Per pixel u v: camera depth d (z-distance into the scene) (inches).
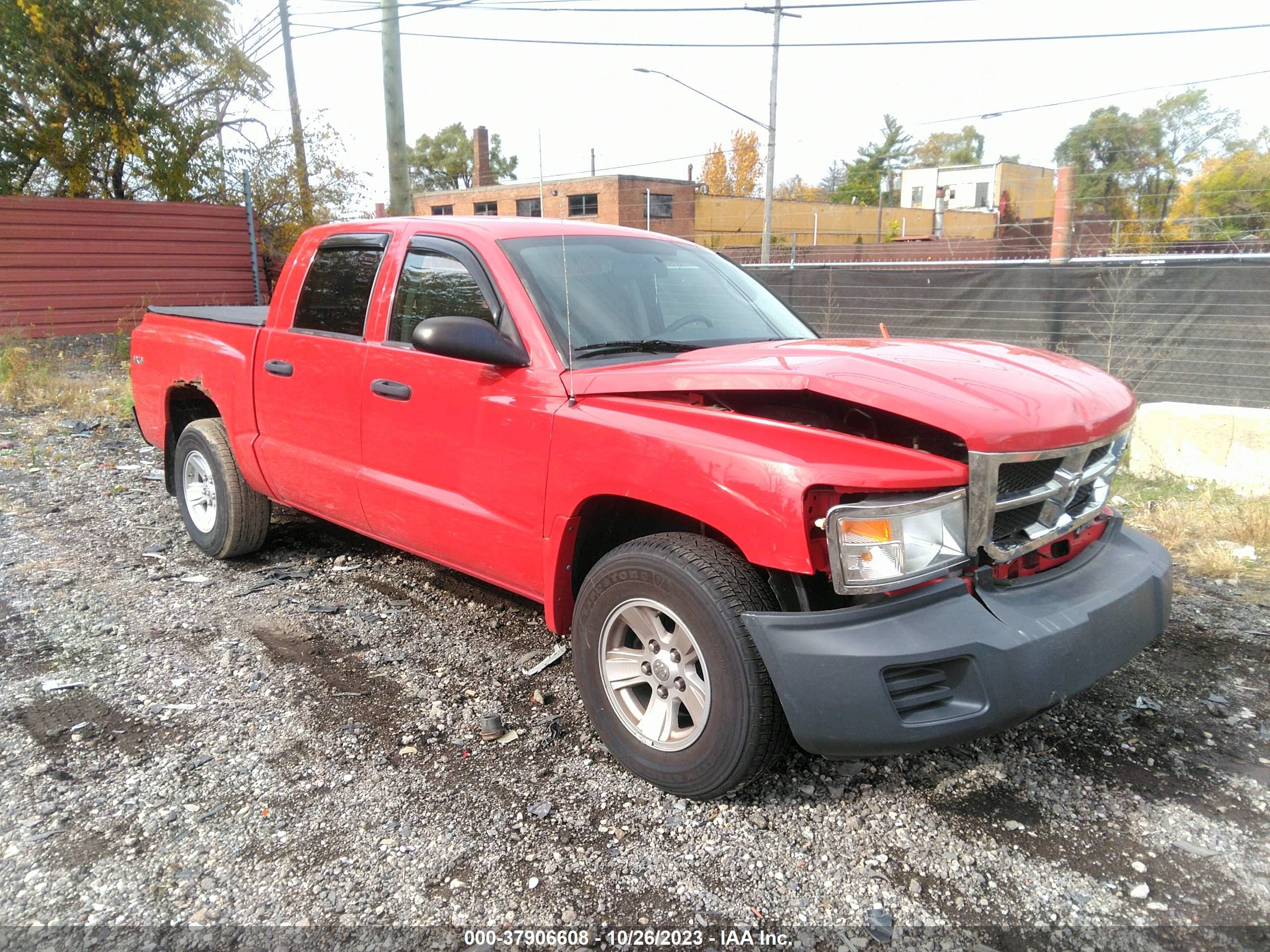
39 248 575.8
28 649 154.7
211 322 199.2
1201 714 136.2
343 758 122.6
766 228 926.4
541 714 135.0
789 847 104.9
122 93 629.3
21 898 94.6
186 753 123.0
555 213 1407.5
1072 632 103.0
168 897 95.3
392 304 155.8
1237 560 201.6
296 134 699.4
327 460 167.6
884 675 96.6
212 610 173.9
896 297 420.2
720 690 104.0
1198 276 331.9
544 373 127.9
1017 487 105.7
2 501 250.7
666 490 108.7
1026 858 103.3
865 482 96.2
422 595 183.3
